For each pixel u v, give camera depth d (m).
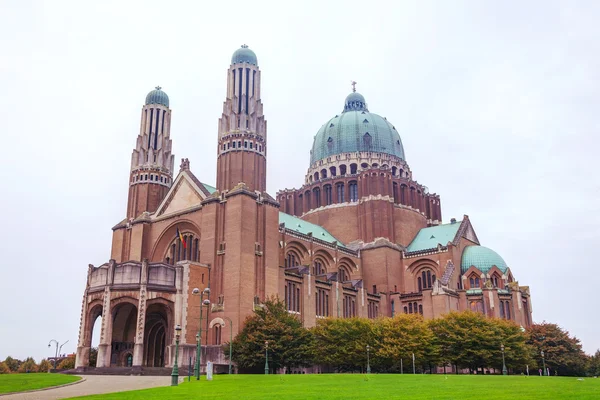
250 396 29.56
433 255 105.81
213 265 77.44
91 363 92.75
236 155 83.06
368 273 107.06
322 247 99.94
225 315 73.88
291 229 96.25
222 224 79.56
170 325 72.00
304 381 44.94
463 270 105.25
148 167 96.06
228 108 87.06
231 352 66.25
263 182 84.31
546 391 31.16
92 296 73.69
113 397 29.55
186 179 87.75
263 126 87.06
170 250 88.56
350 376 54.50
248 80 88.75
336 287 92.38
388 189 113.06
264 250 78.94
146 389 36.38
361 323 79.69
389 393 31.25
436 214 127.94
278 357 69.88
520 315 98.62
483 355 78.31
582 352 96.56
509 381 44.88
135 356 67.94
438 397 27.81
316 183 121.69
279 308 73.38
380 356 76.19
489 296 96.81
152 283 71.38
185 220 85.50
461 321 82.31
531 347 86.06
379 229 109.44
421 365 80.75
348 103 138.00
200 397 29.12
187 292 73.56
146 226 91.06
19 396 34.03
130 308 80.56
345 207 115.81
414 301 100.50
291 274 84.06
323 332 78.50
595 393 29.00
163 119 100.38
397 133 131.25
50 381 46.00
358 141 124.12
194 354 71.69
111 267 72.06
